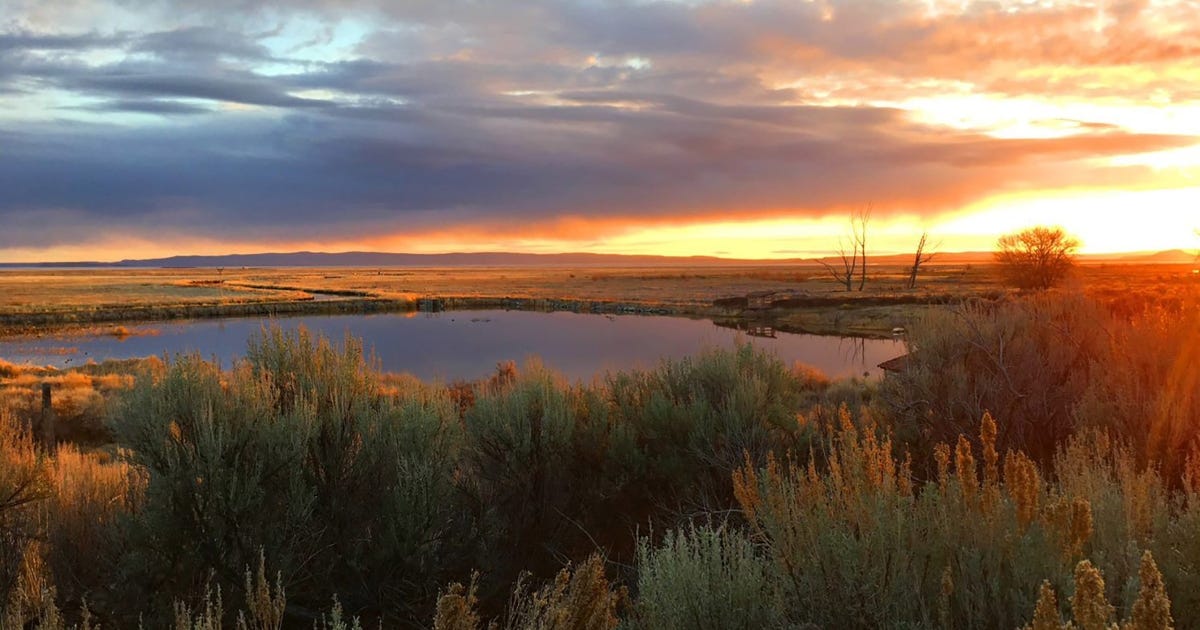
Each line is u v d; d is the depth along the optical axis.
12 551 3.86
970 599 2.47
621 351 39.91
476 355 39.00
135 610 3.83
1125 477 3.00
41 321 64.06
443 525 4.75
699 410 5.82
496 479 5.39
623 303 83.38
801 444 5.62
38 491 4.12
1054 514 2.52
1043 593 1.86
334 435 4.86
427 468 4.73
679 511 5.12
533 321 66.06
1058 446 3.76
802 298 73.69
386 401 5.50
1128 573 2.40
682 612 2.60
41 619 3.28
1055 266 58.00
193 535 4.02
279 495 4.40
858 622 2.46
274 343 5.61
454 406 6.21
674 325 60.12
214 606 3.88
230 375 5.39
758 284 134.62
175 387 4.57
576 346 43.41
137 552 4.00
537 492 5.37
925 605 2.53
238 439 4.34
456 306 87.25
